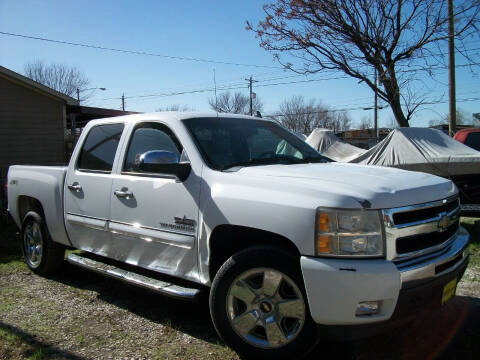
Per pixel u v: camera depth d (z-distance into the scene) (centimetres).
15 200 565
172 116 403
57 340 357
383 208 279
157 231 378
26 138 1527
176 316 406
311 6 1405
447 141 1005
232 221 318
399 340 353
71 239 479
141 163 348
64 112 1627
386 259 276
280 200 298
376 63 1450
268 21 1466
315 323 290
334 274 270
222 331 319
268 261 302
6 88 1473
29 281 514
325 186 295
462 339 352
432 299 295
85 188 452
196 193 350
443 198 318
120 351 338
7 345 348
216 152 375
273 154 412
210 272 341
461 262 323
